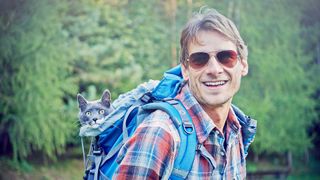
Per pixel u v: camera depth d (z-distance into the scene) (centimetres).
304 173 1259
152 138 218
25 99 1111
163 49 1244
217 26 233
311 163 1297
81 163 1189
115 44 1227
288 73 1236
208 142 230
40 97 1118
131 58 1223
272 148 1230
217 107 238
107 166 240
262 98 1216
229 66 234
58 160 1190
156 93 248
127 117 243
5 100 1109
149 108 232
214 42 233
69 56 1159
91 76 1193
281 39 1242
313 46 1328
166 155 219
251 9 1234
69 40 1191
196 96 237
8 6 1113
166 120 224
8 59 1107
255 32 1222
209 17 235
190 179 223
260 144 1219
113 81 1202
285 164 1286
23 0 1124
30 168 1137
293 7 1270
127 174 217
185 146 223
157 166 216
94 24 1245
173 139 221
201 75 234
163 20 1271
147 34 1255
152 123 222
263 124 1211
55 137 1125
